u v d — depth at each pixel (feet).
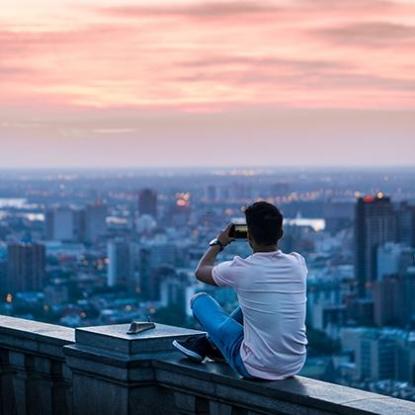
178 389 20.12
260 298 18.99
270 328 18.88
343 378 232.53
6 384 25.30
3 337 24.75
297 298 19.16
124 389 20.92
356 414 16.62
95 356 21.42
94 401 21.74
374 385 222.07
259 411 18.45
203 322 19.93
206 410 19.93
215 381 19.16
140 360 20.74
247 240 20.07
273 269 19.16
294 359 18.88
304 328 19.20
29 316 253.44
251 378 18.84
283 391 17.84
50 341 23.36
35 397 24.38
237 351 19.15
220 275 19.45
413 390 213.87
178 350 20.38
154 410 20.94
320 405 17.20
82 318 261.24
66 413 23.94
